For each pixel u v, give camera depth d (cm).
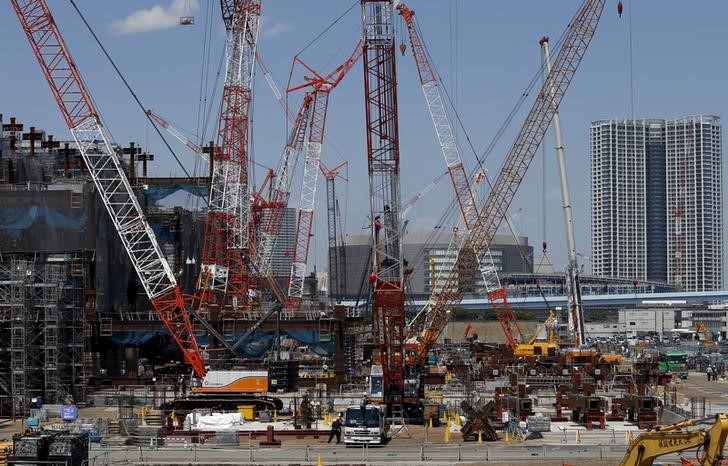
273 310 15425
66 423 10912
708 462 5422
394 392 11819
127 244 15812
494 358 19200
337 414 12125
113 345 16312
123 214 17000
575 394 11831
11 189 16812
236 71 19112
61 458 7106
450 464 8144
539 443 9500
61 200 16200
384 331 12100
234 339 16138
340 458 8594
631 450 5875
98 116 15350
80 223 16150
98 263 16238
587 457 8488
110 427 10731
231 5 18938
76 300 13950
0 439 10056
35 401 12425
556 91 18962
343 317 16012
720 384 17550
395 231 12312
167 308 15875
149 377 15825
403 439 9994
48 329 13100
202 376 15225
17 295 12988
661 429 5788
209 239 19425
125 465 8344
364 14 12406
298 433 10294
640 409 11012
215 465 8306
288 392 14525
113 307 16912
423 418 11506
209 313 16312
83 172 19375
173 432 10431
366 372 17488
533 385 15012
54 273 13200
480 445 9375
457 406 12444
